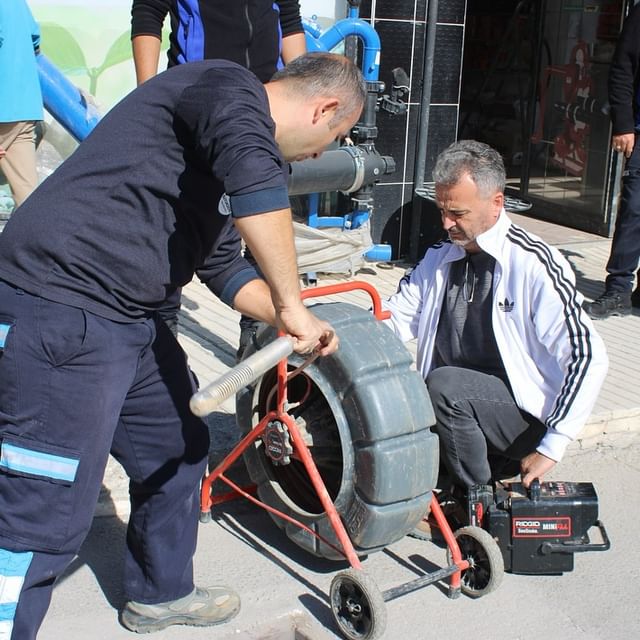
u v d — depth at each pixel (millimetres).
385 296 6176
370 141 6090
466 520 3566
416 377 3135
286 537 3607
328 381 3080
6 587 2422
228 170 2268
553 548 3340
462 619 3143
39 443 2408
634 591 3365
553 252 3408
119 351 2473
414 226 6906
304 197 6660
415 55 6621
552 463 3279
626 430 4672
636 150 6012
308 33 5965
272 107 2488
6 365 2389
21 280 2383
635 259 6188
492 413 3426
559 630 3115
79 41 6094
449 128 6930
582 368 3242
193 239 2500
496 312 3436
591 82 8148
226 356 5051
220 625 3039
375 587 2896
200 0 3959
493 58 10516
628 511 3949
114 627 3006
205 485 3607
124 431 2797
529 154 8953
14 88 5219
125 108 2434
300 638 3027
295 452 3178
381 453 2982
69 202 2391
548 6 8555
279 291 2344
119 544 3496
